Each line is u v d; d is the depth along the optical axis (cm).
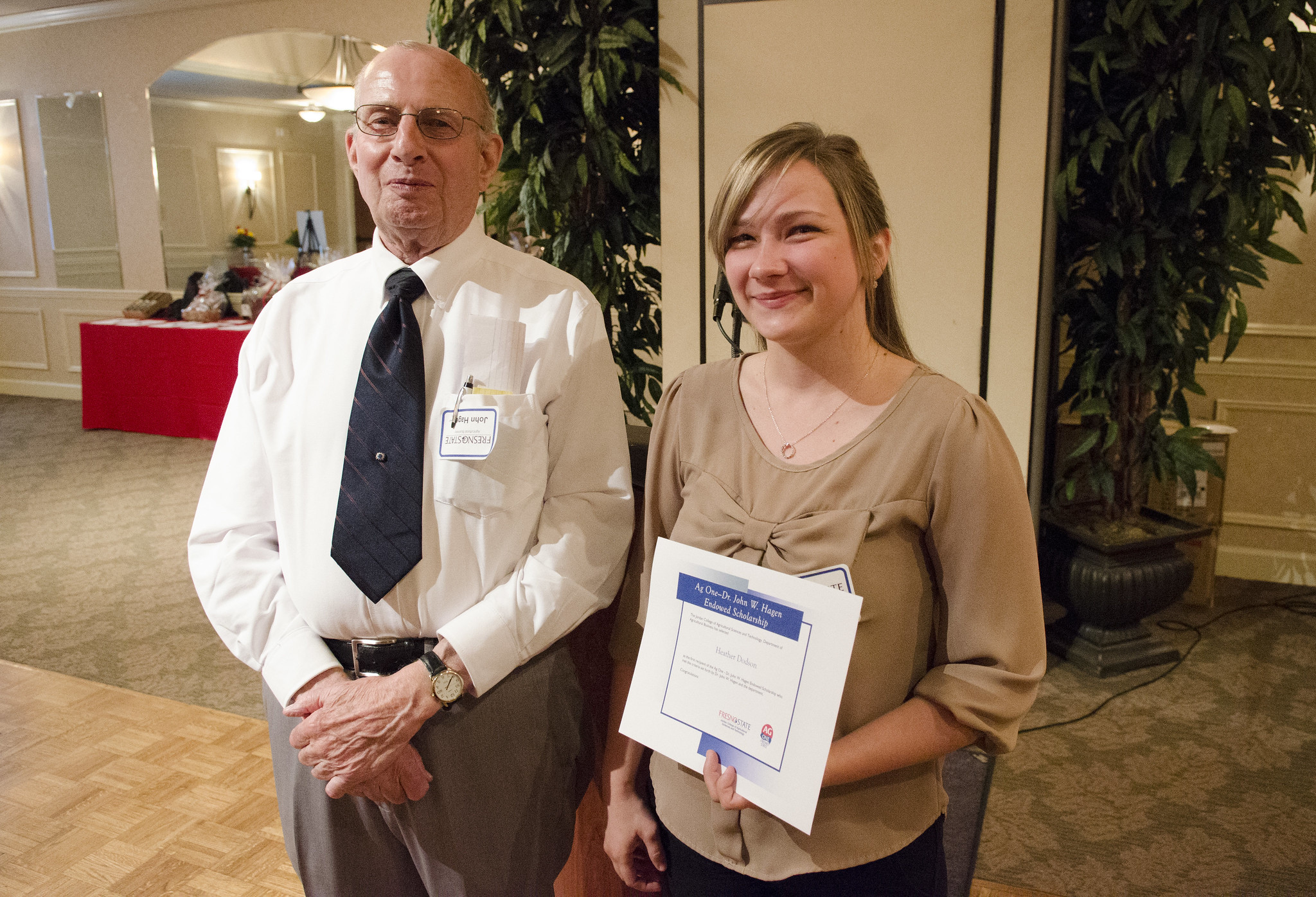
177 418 629
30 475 542
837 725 93
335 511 125
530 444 125
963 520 89
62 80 736
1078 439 345
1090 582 293
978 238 225
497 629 120
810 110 227
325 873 129
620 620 118
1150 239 269
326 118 809
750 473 98
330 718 117
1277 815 223
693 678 95
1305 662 304
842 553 90
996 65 215
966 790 154
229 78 735
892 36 220
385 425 123
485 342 126
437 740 121
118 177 734
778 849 95
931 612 95
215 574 130
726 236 93
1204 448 314
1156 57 250
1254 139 257
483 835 124
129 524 457
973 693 88
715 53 229
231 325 631
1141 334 272
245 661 129
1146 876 202
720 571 94
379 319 127
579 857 154
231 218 777
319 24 648
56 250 768
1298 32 235
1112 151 265
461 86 126
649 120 243
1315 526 361
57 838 217
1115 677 295
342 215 838
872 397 94
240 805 230
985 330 229
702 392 106
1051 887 198
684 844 103
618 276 241
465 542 123
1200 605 349
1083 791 234
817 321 90
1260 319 356
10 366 803
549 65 213
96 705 282
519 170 234
